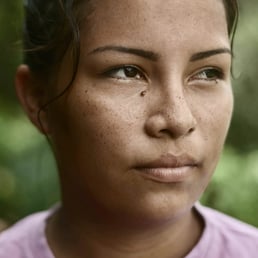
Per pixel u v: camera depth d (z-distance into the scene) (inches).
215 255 52.9
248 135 117.6
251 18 119.9
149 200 47.2
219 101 49.4
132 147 47.0
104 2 47.9
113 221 50.1
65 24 49.9
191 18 47.9
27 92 55.7
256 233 56.2
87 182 49.5
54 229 55.2
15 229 58.5
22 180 118.6
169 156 46.7
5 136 125.0
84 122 48.6
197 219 55.4
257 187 98.9
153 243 51.3
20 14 116.9
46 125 54.3
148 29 47.1
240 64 118.0
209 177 49.8
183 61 47.6
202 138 48.4
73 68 49.1
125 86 47.6
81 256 52.6
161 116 46.6
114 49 47.4
